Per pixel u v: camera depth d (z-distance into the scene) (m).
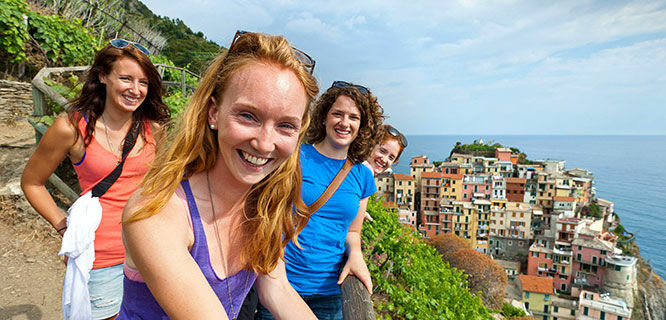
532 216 61.06
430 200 65.38
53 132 1.83
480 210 61.44
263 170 0.87
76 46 8.80
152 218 0.79
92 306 1.84
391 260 4.91
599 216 73.31
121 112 1.99
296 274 2.15
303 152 2.21
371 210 5.59
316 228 2.12
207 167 0.92
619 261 51.09
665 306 56.91
